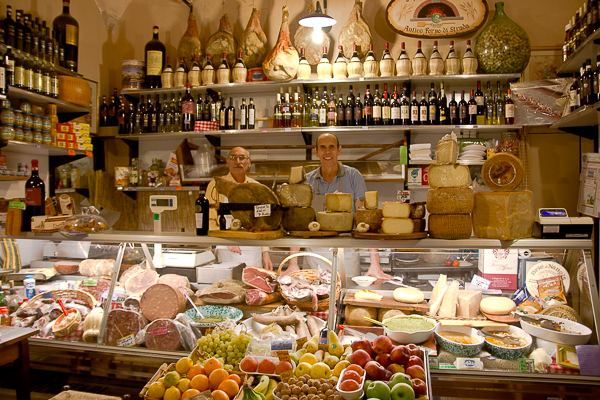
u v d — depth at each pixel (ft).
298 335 6.10
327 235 6.24
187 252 7.29
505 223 5.75
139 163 15.02
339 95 14.15
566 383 5.32
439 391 5.52
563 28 13.21
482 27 13.48
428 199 6.04
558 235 5.80
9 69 10.24
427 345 5.89
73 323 6.82
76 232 6.95
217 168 13.76
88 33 14.74
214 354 5.61
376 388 4.60
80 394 5.17
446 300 6.42
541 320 5.96
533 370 5.52
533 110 12.26
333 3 14.37
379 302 6.51
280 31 13.38
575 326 5.76
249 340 5.71
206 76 13.88
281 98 13.55
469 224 5.85
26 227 7.91
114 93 15.19
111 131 14.93
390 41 14.03
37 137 11.21
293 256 7.10
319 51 14.01
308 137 13.94
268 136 14.83
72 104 12.41
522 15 13.42
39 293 7.45
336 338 5.69
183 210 15.02
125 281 7.05
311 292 6.68
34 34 11.16
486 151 12.75
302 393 4.67
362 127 12.91
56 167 13.75
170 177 14.15
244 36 14.01
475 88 13.60
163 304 6.73
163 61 14.76
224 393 4.82
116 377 6.23
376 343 5.51
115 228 14.83
